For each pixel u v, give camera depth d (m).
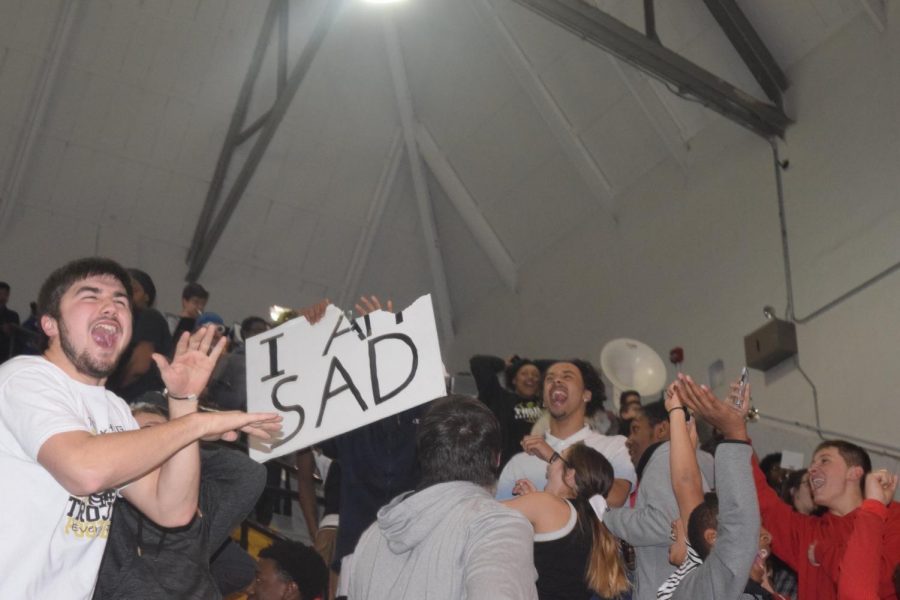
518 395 6.49
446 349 14.20
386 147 13.91
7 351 11.58
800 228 9.55
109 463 2.54
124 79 12.98
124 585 3.00
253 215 13.85
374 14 13.16
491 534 3.02
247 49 13.05
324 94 13.47
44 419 2.60
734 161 10.45
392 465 5.04
